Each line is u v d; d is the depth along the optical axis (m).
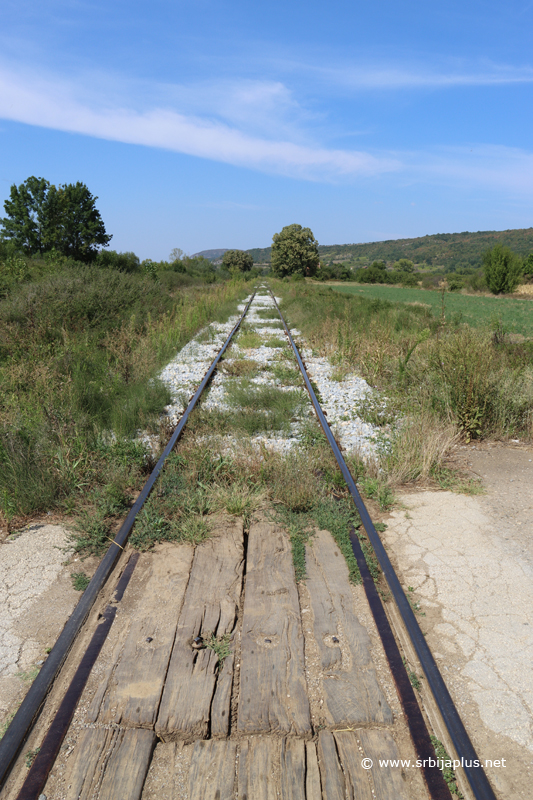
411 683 2.62
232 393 8.11
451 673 2.72
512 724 2.41
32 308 12.23
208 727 2.36
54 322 11.91
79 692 2.55
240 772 2.15
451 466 5.78
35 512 4.56
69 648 2.86
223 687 2.58
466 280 55.34
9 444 5.28
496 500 4.85
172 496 4.63
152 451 5.84
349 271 92.75
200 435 6.37
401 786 2.09
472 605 3.28
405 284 68.44
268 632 2.98
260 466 5.16
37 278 18.03
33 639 2.99
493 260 48.00
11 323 11.66
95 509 4.53
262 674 2.65
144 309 15.79
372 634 3.00
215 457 5.53
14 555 3.89
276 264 95.62
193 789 2.08
